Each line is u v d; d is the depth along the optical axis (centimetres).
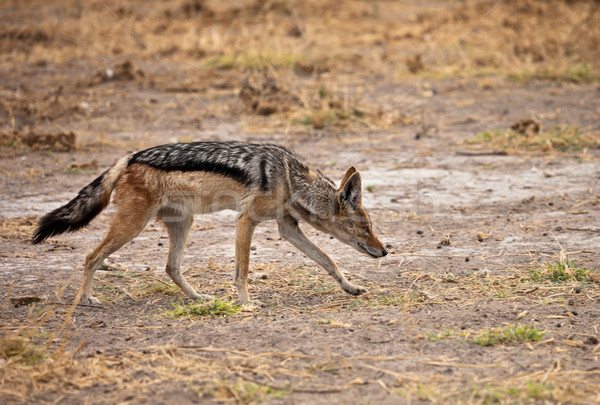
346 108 2834
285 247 1596
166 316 1159
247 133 2623
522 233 1633
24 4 5341
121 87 3347
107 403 838
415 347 992
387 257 1501
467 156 2364
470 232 1659
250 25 4709
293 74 3541
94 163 2194
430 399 832
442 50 4047
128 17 4825
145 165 1217
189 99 3152
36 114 2811
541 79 3553
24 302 1216
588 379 883
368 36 4428
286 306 1215
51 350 997
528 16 4381
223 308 1181
